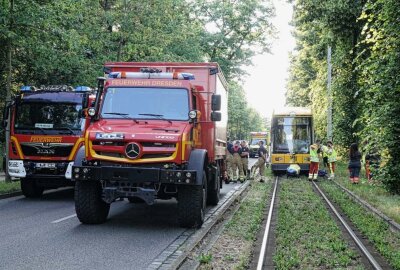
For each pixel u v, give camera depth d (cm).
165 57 2680
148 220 1190
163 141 1031
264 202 1564
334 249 866
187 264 750
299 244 918
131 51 2359
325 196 1756
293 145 2966
